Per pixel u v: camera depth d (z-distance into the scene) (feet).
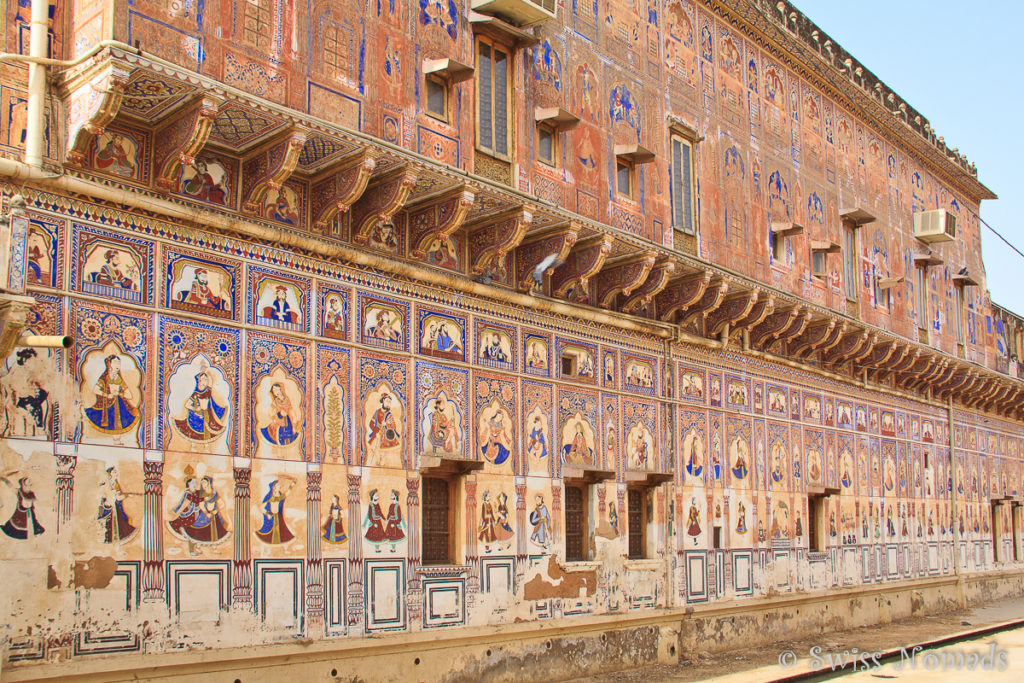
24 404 26.99
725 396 56.13
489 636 39.17
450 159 37.19
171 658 28.99
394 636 35.47
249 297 32.81
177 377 30.53
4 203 27.14
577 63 45.19
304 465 33.68
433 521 38.68
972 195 94.53
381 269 37.11
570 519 45.16
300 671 32.58
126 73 26.73
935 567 79.66
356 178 33.37
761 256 57.77
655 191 49.08
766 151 59.88
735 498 55.62
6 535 26.21
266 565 32.09
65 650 26.99
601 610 45.24
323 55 32.94
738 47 58.49
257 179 32.35
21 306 25.04
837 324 63.05
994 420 96.58
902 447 77.05
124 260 29.68
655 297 51.39
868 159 73.56
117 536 28.48
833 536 65.41
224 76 29.81
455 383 39.68
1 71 27.53
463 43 38.70
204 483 30.81
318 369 34.58
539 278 42.93
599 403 46.98
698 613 50.85
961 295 88.79
